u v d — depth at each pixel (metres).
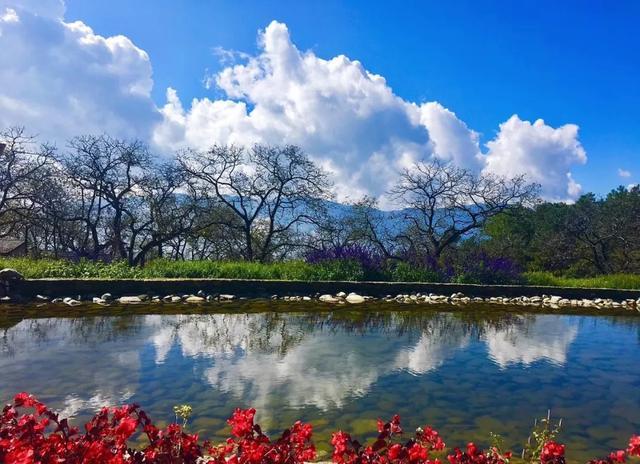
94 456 2.07
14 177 23.11
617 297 16.70
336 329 9.62
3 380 5.73
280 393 5.49
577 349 8.46
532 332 9.99
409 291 15.59
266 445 2.38
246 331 9.09
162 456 2.35
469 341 8.80
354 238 26.27
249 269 16.30
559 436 4.54
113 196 23.56
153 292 13.34
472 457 2.54
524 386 6.09
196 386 5.64
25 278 12.88
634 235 28.05
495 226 37.59
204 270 15.80
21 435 2.38
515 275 18.03
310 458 2.45
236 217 28.56
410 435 4.41
